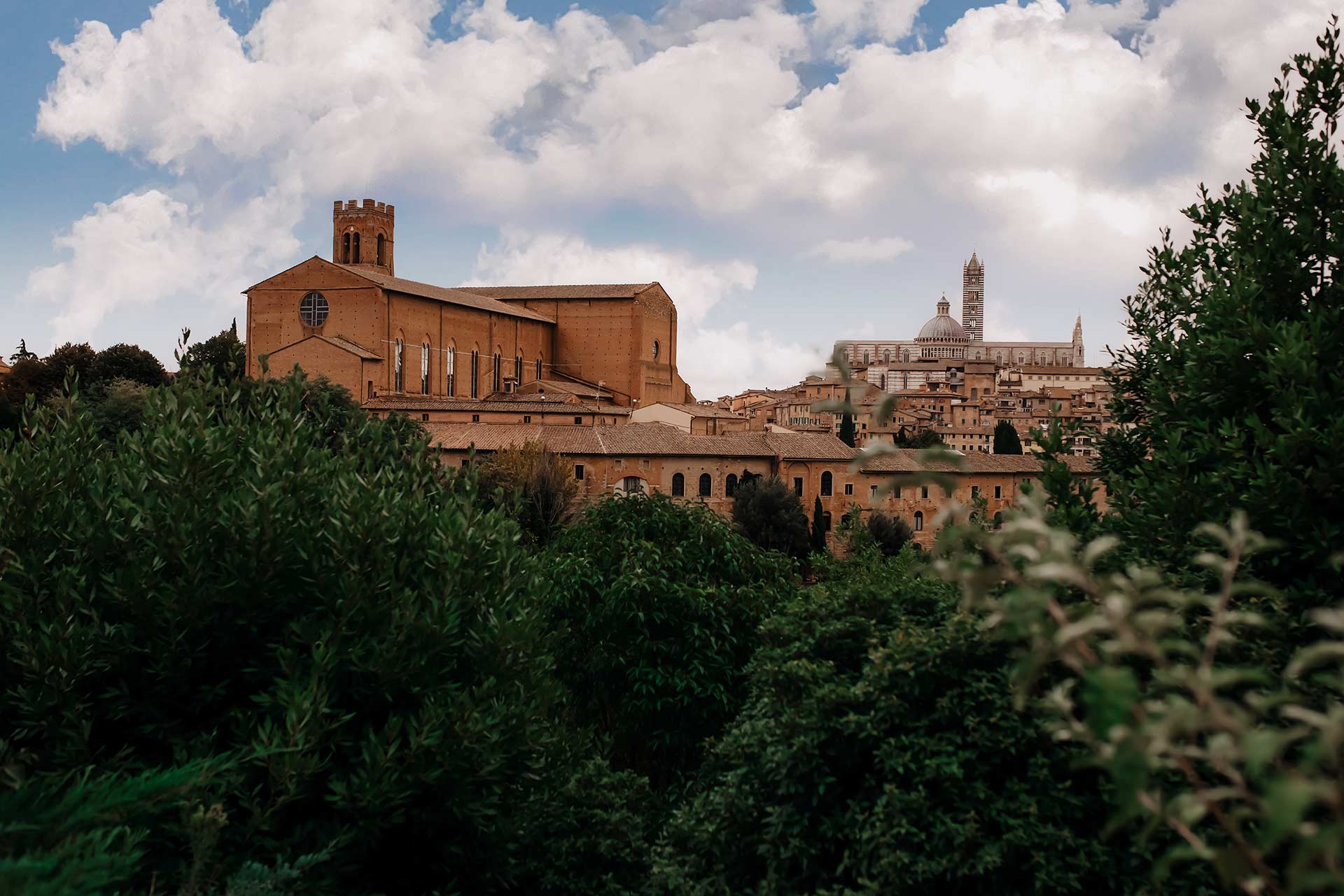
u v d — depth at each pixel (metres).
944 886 12.75
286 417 17.39
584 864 18.59
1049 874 11.38
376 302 106.31
